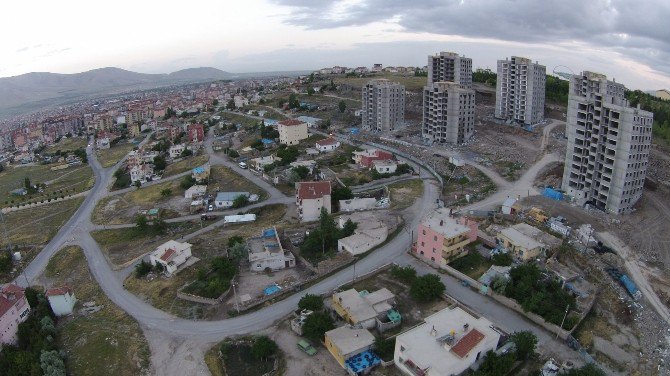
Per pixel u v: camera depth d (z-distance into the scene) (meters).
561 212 119.38
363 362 73.00
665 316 82.00
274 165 185.38
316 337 79.69
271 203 152.75
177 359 80.38
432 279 88.88
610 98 114.62
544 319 79.94
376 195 148.00
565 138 180.50
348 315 83.12
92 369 80.25
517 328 80.25
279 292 95.69
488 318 82.81
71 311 99.00
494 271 93.25
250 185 172.12
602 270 93.69
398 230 117.88
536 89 198.25
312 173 172.75
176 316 92.81
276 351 79.06
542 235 104.75
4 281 120.88
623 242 103.06
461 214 119.75
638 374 70.50
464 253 101.50
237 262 110.12
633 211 116.62
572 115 124.31
